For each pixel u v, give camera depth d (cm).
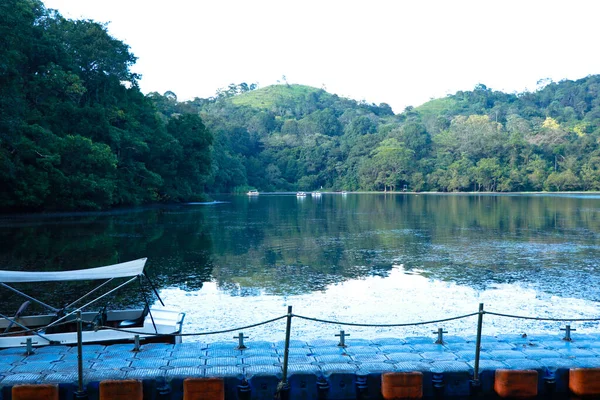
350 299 1905
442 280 2236
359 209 7000
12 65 4453
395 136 17025
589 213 6019
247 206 7631
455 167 14950
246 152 16788
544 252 2994
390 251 3053
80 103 6706
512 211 6444
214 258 2789
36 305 1784
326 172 17075
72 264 2544
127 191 6656
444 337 1311
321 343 1262
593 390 1081
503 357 1162
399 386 1052
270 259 2770
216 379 1028
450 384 1085
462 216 5675
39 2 6438
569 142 15538
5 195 4869
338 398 1066
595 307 1777
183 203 8125
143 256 2816
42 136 5197
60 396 1020
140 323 1346
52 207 5428
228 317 1664
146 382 1034
